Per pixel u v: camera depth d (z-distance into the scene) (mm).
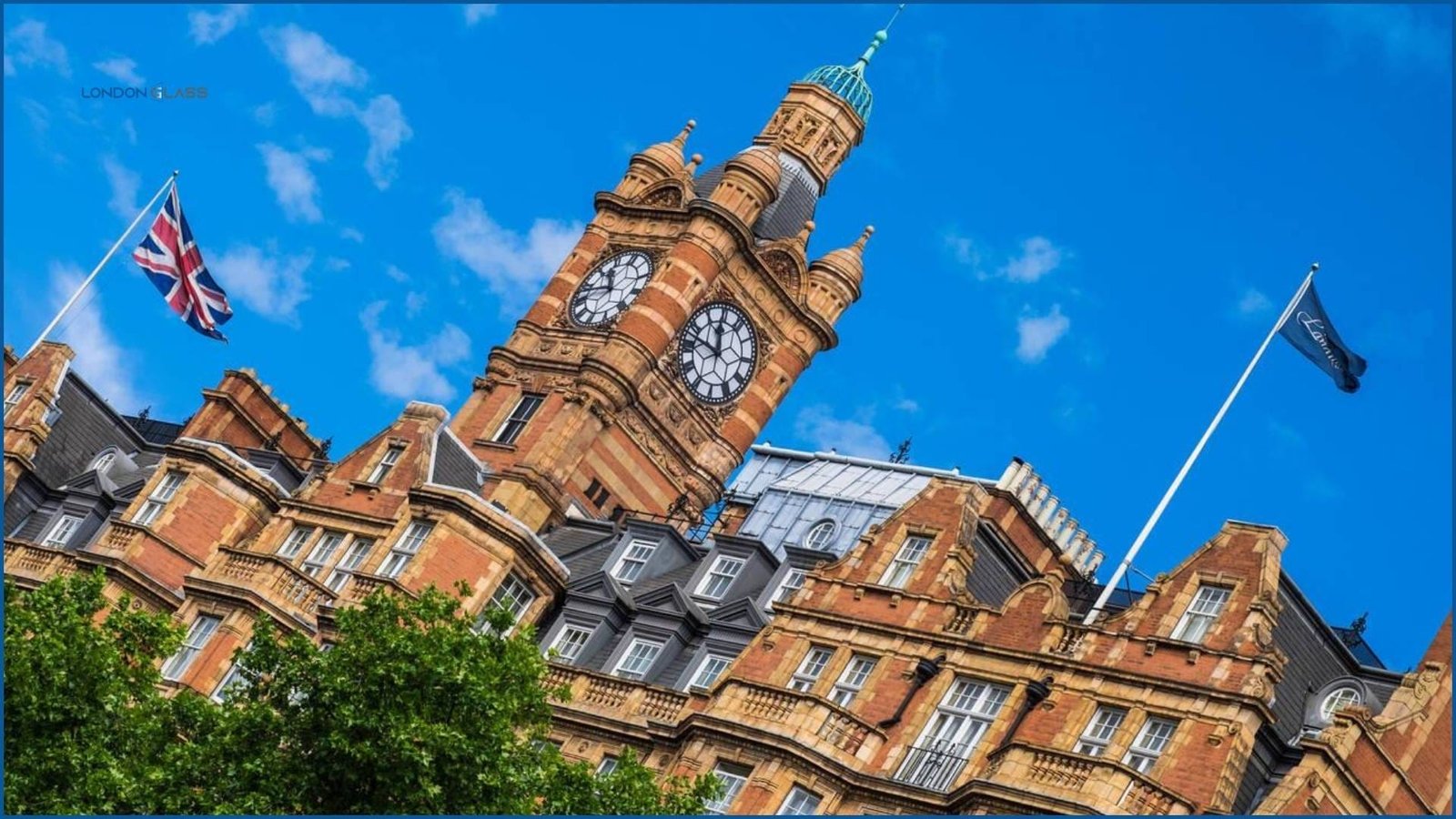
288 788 77812
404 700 78500
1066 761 79000
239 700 80500
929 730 83875
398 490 101188
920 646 86000
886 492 114312
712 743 84750
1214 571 82750
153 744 81438
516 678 80438
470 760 77750
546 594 97500
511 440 111688
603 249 118438
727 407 117062
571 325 116250
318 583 98188
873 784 82688
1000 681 83812
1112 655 82312
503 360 115188
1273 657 79875
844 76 125688
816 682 86625
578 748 89438
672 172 119812
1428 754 79625
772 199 117812
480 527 97625
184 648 97500
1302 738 79688
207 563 100750
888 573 88688
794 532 113125
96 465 112750
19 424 110375
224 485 103875
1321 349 91438
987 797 79250
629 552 99750
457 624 80938
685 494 114875
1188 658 81125
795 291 118688
